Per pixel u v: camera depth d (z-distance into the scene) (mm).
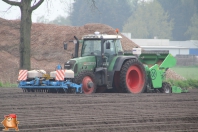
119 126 46250
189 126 47406
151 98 70688
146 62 89312
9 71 115312
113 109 57250
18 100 65812
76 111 55156
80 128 44844
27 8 109688
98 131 43812
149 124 47781
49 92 79562
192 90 94125
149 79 84062
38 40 131375
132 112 55000
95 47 80625
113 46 81000
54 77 76625
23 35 110188
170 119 50844
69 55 128375
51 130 43656
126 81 80000
